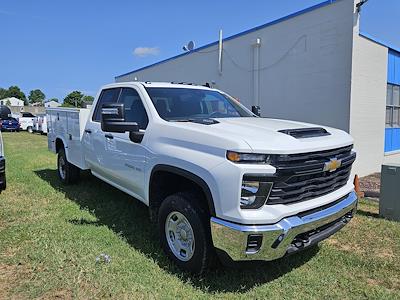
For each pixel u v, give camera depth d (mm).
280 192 2957
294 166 2975
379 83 10438
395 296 3219
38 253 3857
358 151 9766
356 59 9141
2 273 3484
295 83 10453
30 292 3145
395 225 5039
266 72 11398
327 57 9555
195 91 4891
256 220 2852
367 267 3773
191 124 3680
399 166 5234
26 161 10781
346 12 9039
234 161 2938
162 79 17406
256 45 11602
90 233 4488
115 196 6305
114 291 3160
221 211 2992
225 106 4914
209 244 3285
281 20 10750
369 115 10078
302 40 10164
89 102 6887
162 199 4016
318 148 3178
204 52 14188
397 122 12203
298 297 3172
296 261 3877
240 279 3451
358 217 5410
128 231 4609
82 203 5910
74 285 3258
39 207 5672
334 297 3189
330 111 9586
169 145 3645
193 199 3385
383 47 10500
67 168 6984
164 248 3770
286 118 10820
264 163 2904
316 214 3164
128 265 3646
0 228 4676
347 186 3734
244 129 3377
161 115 4094
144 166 4035
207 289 3248
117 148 4684
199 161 3203
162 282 3338
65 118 6812
